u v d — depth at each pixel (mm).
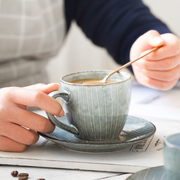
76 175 671
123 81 714
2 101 731
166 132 781
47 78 1361
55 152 721
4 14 1177
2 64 1217
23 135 722
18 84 1231
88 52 2111
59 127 732
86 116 714
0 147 727
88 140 737
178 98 982
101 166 680
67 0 1424
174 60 906
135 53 940
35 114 727
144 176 615
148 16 1215
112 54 1300
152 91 1042
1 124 720
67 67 2104
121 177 664
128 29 1216
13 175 668
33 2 1229
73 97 715
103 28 1337
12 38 1208
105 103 708
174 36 896
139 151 716
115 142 690
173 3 1873
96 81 755
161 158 692
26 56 1285
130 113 891
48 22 1322
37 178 664
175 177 580
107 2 1319
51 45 1352
